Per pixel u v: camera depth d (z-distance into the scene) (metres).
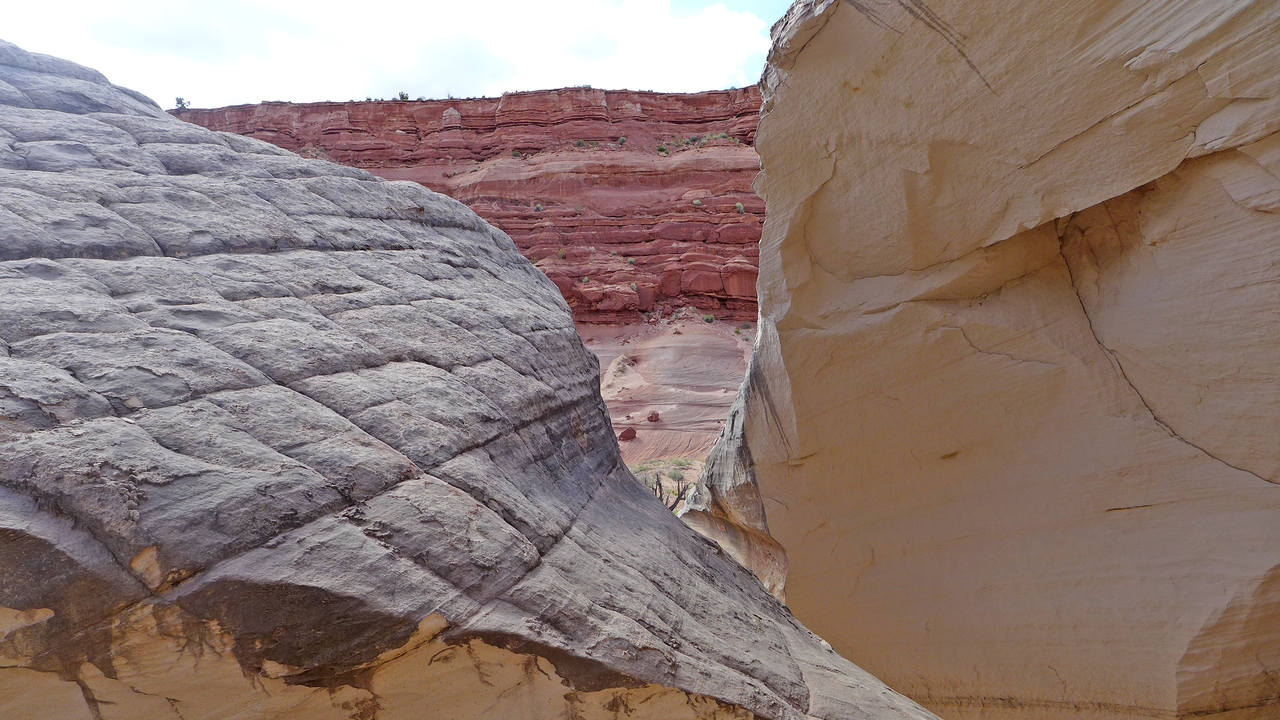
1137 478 5.85
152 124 5.43
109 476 2.50
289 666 2.59
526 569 3.32
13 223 3.55
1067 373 6.31
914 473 7.37
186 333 3.39
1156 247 5.74
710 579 5.15
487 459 3.84
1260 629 5.20
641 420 33.53
